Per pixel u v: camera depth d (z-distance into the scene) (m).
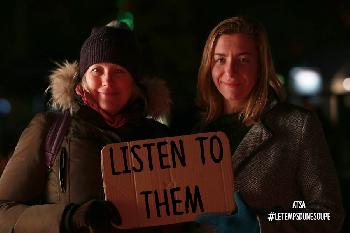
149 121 4.11
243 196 3.76
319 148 3.72
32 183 3.61
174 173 3.61
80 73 3.90
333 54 19.77
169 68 15.05
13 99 23.17
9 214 3.45
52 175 3.63
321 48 20.64
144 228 3.72
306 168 3.71
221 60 3.95
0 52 23.55
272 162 3.77
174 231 3.91
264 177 3.76
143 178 3.58
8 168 3.64
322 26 21.39
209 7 16.67
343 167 15.61
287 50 20.27
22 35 22.59
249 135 3.87
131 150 3.58
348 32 21.55
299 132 3.75
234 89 3.90
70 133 3.68
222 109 4.14
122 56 3.82
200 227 3.87
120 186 3.55
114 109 3.87
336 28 21.53
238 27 3.89
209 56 4.02
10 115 23.12
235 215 3.54
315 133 3.75
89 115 3.76
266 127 3.83
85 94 3.84
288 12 20.58
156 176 3.59
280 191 3.74
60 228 3.29
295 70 19.05
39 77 17.45
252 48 3.90
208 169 3.64
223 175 3.65
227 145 3.66
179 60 15.06
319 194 3.65
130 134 3.94
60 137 3.66
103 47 3.79
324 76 19.23
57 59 19.28
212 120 4.14
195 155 3.64
